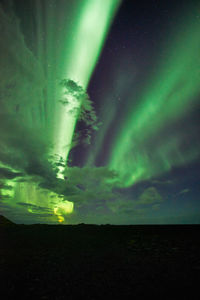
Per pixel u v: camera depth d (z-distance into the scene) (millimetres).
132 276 3938
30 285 3641
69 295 3133
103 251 6566
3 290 3434
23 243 8555
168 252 5918
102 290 3285
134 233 10016
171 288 3260
